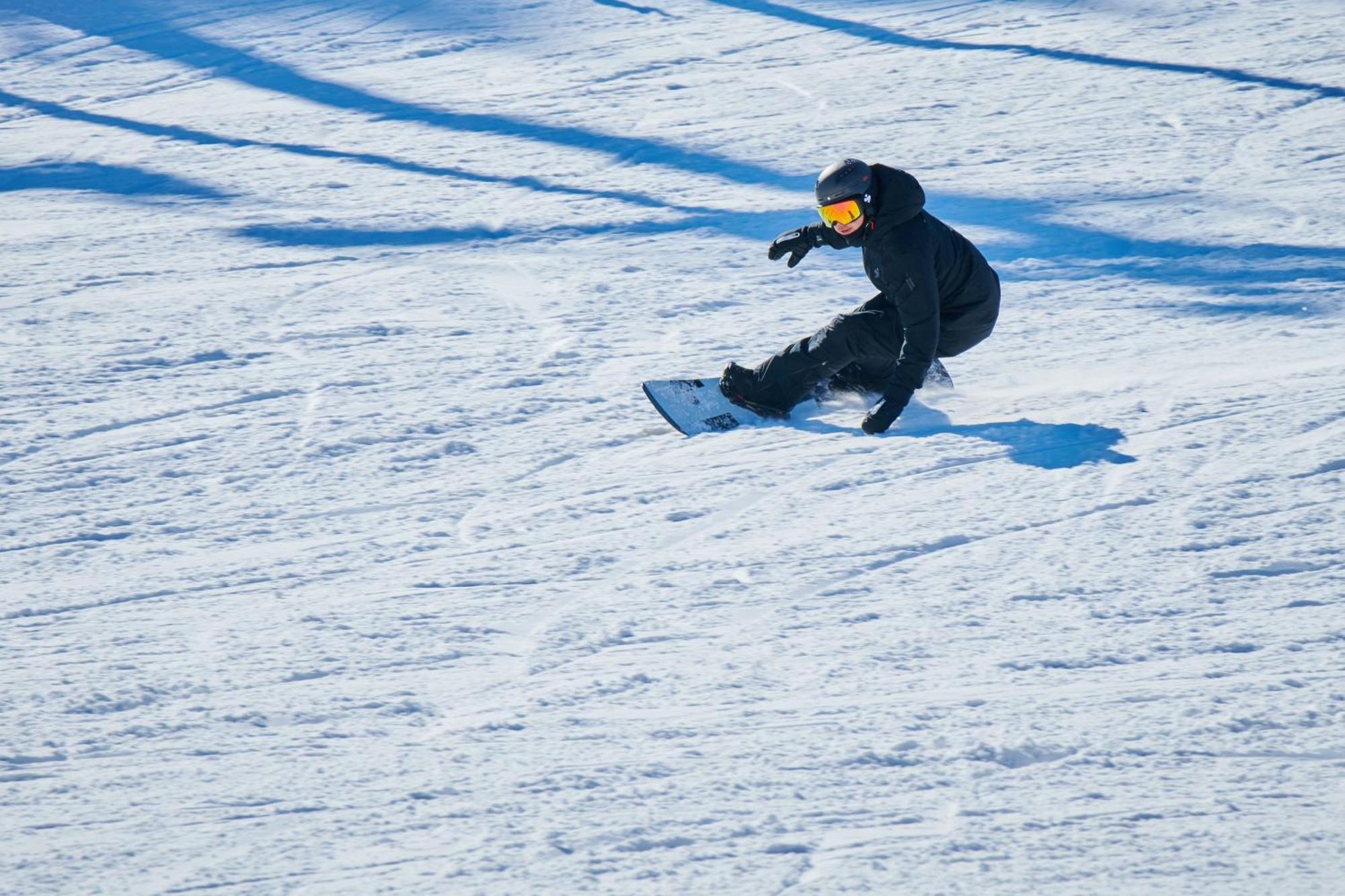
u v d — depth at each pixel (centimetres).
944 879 859
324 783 991
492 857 893
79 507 1577
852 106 4125
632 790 972
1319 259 2550
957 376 2017
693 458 1708
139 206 3278
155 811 955
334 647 1220
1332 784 960
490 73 4831
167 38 5550
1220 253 2627
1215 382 1903
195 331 2302
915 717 1069
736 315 2372
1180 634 1188
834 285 2552
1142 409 1798
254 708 1109
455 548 1451
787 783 979
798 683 1134
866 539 1426
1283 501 1459
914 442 1727
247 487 1638
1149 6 5344
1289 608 1227
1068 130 3700
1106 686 1107
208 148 3903
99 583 1373
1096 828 912
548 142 3872
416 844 910
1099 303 2366
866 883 855
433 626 1263
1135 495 1501
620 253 2809
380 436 1802
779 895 845
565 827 927
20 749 1042
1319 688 1089
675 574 1364
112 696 1128
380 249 2862
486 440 1794
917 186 1697
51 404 1938
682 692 1124
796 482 1609
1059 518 1453
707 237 2916
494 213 3153
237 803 965
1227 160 3319
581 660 1189
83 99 4616
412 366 2106
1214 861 871
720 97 4341
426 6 6003
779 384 1847
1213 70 4266
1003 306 2370
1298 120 3650
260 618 1286
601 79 4669
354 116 4278
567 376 2058
